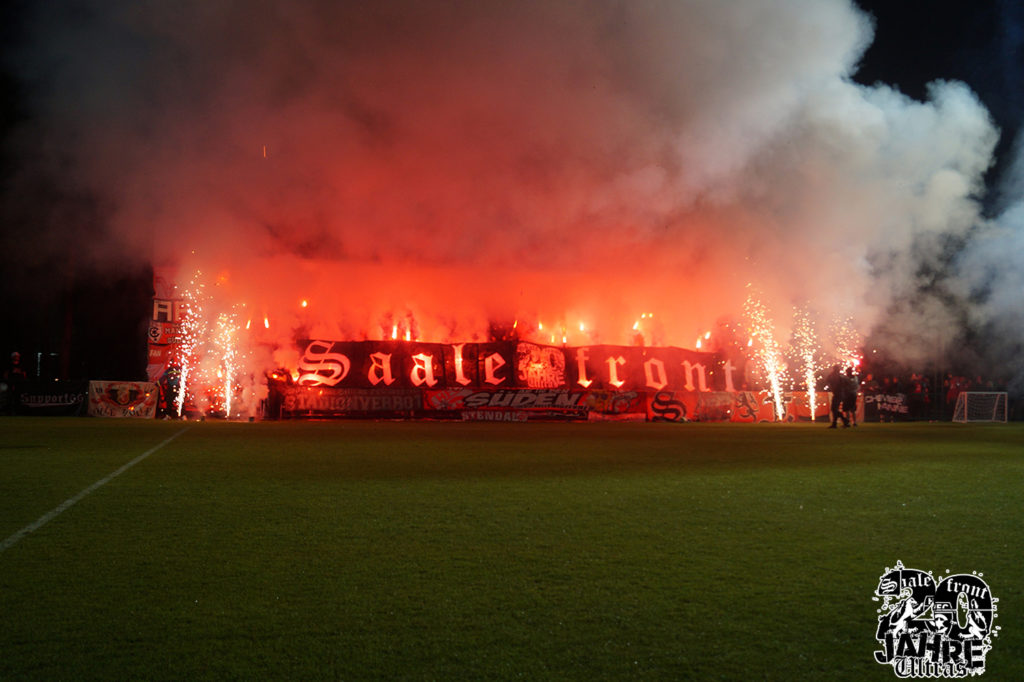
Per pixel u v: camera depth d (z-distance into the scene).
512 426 21.09
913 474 10.55
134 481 9.32
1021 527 6.97
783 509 7.79
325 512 7.48
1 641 4.10
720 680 3.72
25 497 8.18
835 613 4.62
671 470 10.84
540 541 6.33
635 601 4.80
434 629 4.31
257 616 4.49
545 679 3.70
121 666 3.80
